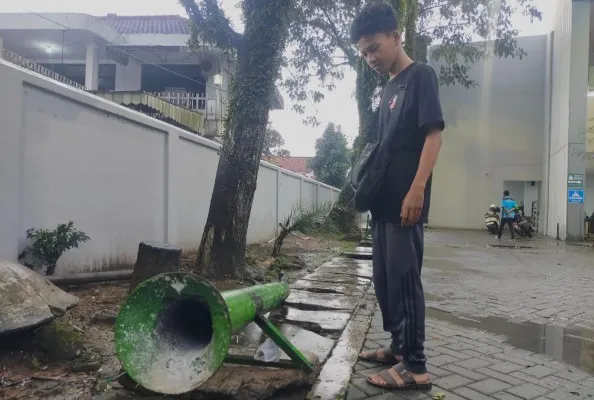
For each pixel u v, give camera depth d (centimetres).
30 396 233
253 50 550
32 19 1361
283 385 236
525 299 521
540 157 1955
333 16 1458
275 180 1123
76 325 332
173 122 1300
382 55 254
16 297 266
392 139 246
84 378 255
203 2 539
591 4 1553
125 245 534
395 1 1102
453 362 300
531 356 318
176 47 1509
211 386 226
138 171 556
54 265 421
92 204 484
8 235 382
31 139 410
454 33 1514
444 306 481
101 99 491
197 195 702
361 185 252
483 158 2022
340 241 1170
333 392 241
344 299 473
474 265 829
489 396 245
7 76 379
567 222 1494
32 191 412
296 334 342
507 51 1506
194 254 689
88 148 477
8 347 271
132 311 200
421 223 241
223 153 550
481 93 2022
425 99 236
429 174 233
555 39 1773
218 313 192
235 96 553
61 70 1673
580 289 588
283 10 554
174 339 207
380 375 253
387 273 251
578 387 261
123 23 1817
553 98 1788
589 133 1734
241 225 545
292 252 891
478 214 2020
